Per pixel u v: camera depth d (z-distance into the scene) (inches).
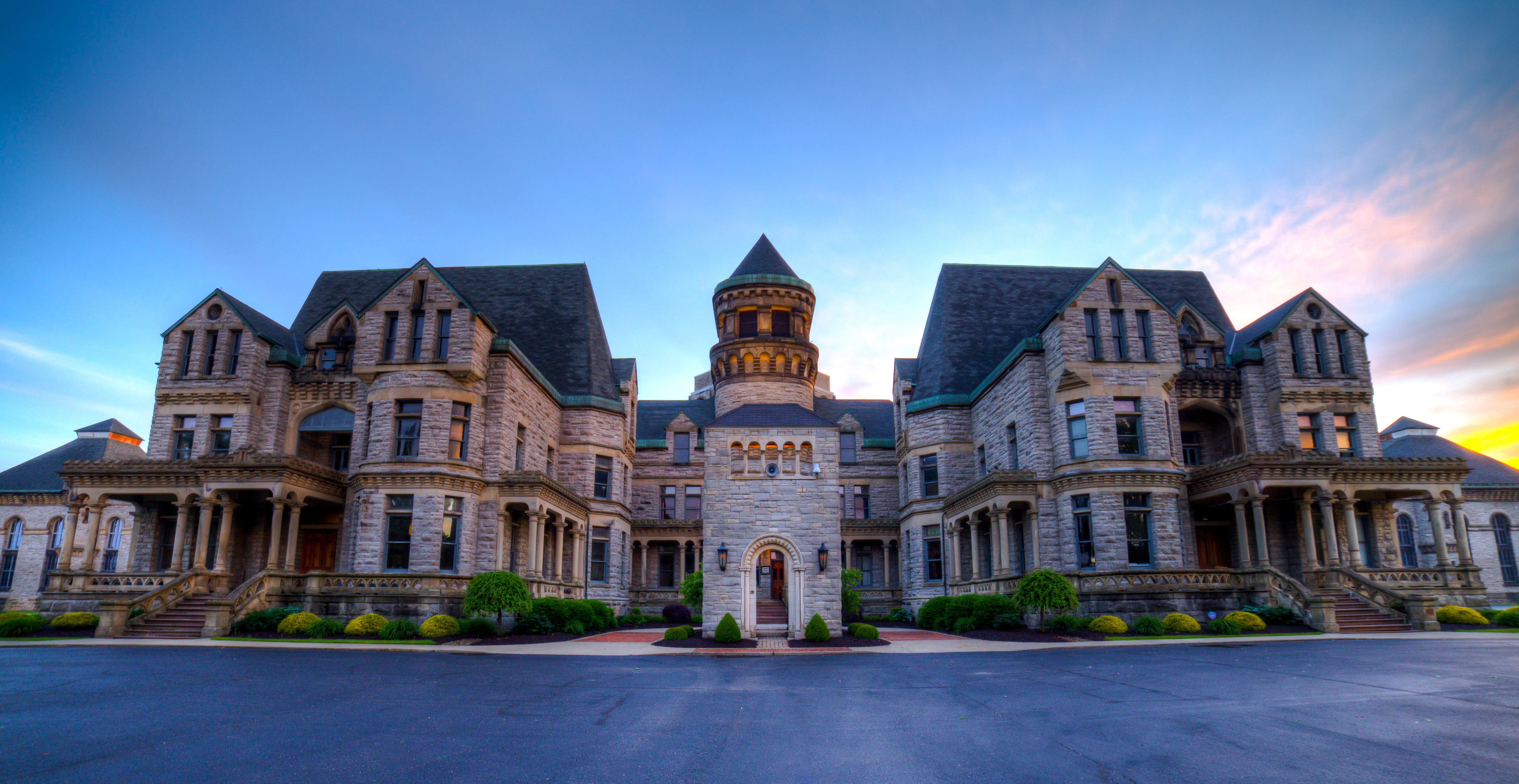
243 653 873.5
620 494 1841.8
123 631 1108.5
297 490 1314.0
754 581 1145.4
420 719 465.7
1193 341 1565.0
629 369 2044.8
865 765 359.9
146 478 1328.7
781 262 2294.5
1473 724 430.0
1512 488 1937.7
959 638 1188.5
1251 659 765.3
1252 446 1496.1
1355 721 441.7
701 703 532.4
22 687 587.5
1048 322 1443.2
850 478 2165.4
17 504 1979.6
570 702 538.3
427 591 1218.6
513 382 1440.7
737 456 1171.9
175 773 339.6
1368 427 1467.8
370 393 1346.0
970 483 1704.0
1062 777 335.0
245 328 1499.8
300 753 377.1
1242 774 335.9
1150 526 1307.8
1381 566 1421.0
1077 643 1037.2
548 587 1427.2
